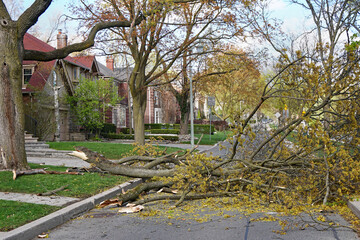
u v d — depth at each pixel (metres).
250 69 21.42
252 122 13.86
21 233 5.22
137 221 6.35
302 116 8.09
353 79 8.20
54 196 7.88
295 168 8.18
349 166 7.63
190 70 20.23
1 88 10.15
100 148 19.12
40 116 26.31
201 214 6.86
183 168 8.72
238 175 8.67
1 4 10.05
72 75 33.97
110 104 36.19
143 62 18.17
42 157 17.23
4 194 7.98
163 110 60.25
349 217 6.11
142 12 15.39
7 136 10.15
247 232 5.29
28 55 10.73
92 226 6.07
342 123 8.79
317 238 4.86
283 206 7.06
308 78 8.34
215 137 37.94
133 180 10.13
